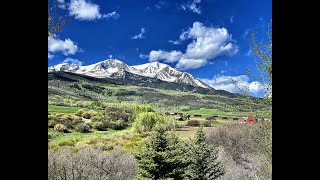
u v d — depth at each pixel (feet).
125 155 61.87
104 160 57.31
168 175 51.37
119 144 79.10
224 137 68.39
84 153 57.06
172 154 52.11
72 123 89.86
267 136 25.48
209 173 58.65
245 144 59.31
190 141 59.88
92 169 55.83
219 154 66.69
